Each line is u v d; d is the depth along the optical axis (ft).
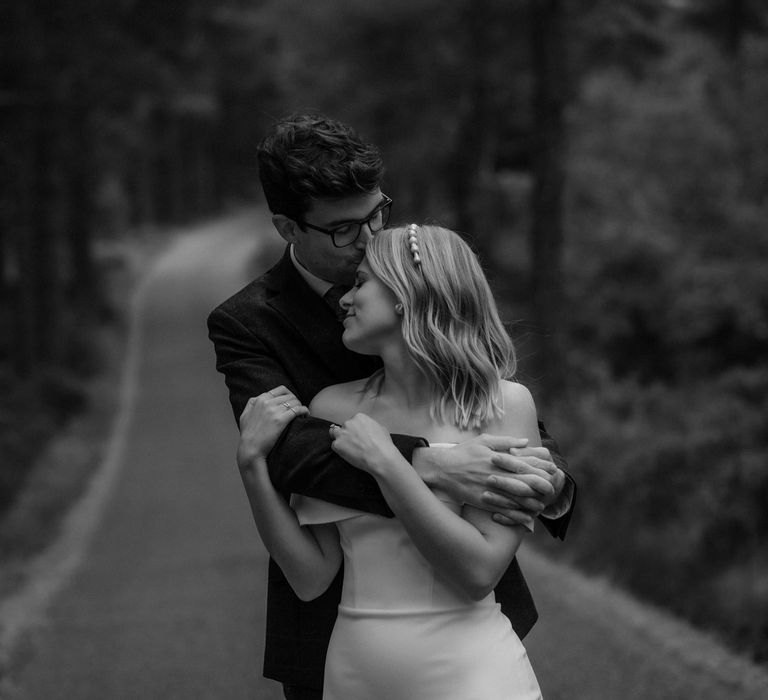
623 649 25.16
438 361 8.41
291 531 8.64
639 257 79.10
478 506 8.24
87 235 128.06
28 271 90.43
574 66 72.84
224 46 185.78
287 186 8.78
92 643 28.07
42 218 96.37
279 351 9.32
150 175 231.71
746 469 45.98
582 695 21.44
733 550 42.16
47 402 82.38
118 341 117.80
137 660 25.80
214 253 192.03
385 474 8.07
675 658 24.35
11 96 84.07
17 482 58.59
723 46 96.12
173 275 167.53
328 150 8.72
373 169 8.77
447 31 83.10
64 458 67.00
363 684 8.43
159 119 220.84
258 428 8.64
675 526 43.93
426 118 89.30
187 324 128.47
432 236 8.53
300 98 96.32
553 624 27.86
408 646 8.32
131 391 93.25
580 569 37.68
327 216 8.80
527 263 93.30
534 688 8.54
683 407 61.41
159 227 228.02
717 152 84.58
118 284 151.64
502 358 8.70
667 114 85.66
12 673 25.64
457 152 91.45
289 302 9.39
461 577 8.13
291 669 9.22
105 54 95.61
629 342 78.38
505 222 98.89
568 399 62.64
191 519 47.60
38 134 94.99
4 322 97.50
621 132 86.79
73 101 97.91
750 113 85.66
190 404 85.71
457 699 8.26
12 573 41.50
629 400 67.36
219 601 31.48
